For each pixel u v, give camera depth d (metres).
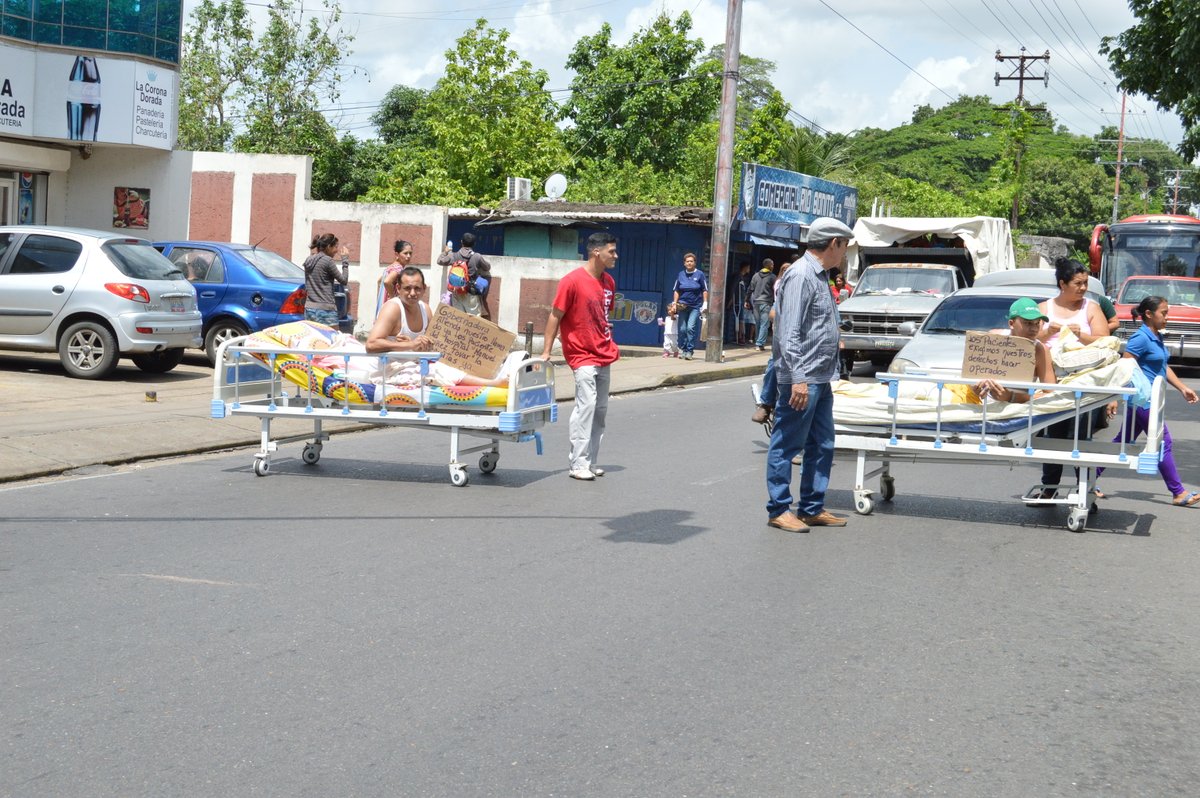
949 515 9.16
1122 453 8.47
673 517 8.73
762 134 45.84
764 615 6.26
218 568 6.95
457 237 28.42
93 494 9.08
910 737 4.66
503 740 4.53
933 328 14.88
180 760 4.31
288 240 25.92
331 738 4.52
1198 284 26.20
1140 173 104.06
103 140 23.72
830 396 8.43
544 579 6.86
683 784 4.18
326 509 8.70
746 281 30.27
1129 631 6.19
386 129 55.44
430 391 9.73
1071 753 4.55
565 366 21.08
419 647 5.60
